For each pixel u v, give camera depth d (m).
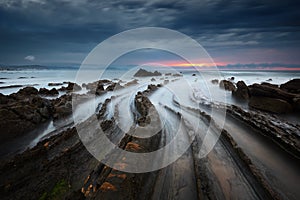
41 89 23.75
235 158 7.27
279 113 13.92
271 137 9.05
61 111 13.80
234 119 12.05
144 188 5.55
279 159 7.27
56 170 6.87
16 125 10.48
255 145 8.41
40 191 5.85
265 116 12.93
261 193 5.45
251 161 7.12
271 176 6.27
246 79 46.31
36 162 7.42
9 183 6.17
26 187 6.04
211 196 5.29
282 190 5.66
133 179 5.42
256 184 5.80
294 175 6.32
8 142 9.57
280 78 49.31
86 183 6.04
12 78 52.25
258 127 10.14
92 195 5.23
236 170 6.49
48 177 6.48
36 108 12.71
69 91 25.62
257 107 15.51
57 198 5.55
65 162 7.36
